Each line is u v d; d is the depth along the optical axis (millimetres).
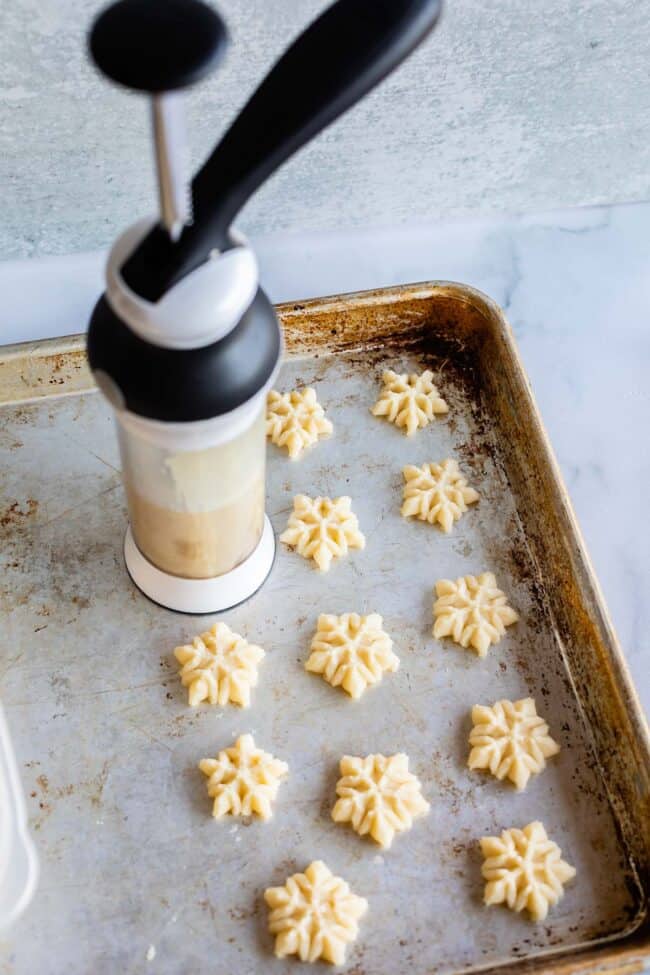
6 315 778
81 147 730
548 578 677
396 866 606
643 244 840
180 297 502
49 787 618
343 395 732
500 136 787
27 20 658
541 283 821
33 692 640
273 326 545
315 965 585
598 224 844
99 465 703
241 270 511
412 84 737
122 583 670
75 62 682
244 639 658
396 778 620
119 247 511
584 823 620
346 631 655
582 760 635
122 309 508
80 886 598
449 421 726
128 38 429
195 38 429
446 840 614
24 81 687
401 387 726
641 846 607
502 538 693
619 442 773
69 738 629
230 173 482
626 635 716
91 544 680
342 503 690
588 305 816
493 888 594
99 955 585
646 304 819
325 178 789
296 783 624
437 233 833
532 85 755
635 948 580
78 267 798
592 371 795
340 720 640
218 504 599
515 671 656
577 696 651
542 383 791
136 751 628
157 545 631
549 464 677
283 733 636
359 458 713
